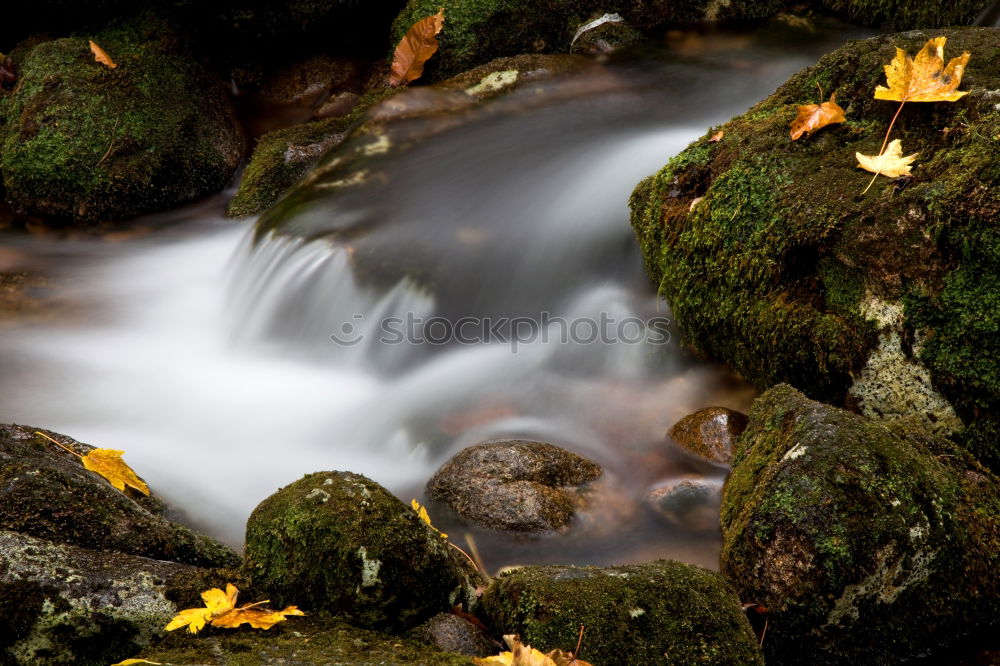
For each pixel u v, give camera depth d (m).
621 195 5.08
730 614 2.36
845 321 3.36
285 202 5.54
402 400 4.35
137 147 6.29
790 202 3.54
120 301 5.49
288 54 7.53
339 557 2.40
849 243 3.30
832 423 2.85
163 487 3.60
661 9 6.91
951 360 3.13
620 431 3.86
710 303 3.86
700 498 3.36
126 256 5.99
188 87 6.74
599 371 4.27
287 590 2.45
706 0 6.94
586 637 2.28
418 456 3.93
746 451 3.22
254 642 2.17
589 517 3.36
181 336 5.17
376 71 7.34
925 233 3.12
